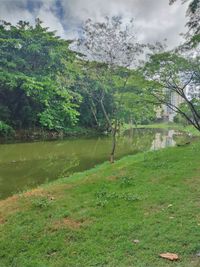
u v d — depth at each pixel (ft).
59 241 18.44
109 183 32.07
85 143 100.89
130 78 60.39
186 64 56.70
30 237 19.26
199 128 62.59
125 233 18.93
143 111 80.18
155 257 15.94
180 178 31.35
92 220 21.50
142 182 31.22
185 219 20.51
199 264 15.14
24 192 33.27
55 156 71.00
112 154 59.36
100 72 64.90
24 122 118.93
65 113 123.54
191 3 36.78
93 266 15.49
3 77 102.89
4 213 24.50
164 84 58.75
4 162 61.82
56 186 33.42
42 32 116.98
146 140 115.65
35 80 109.81
